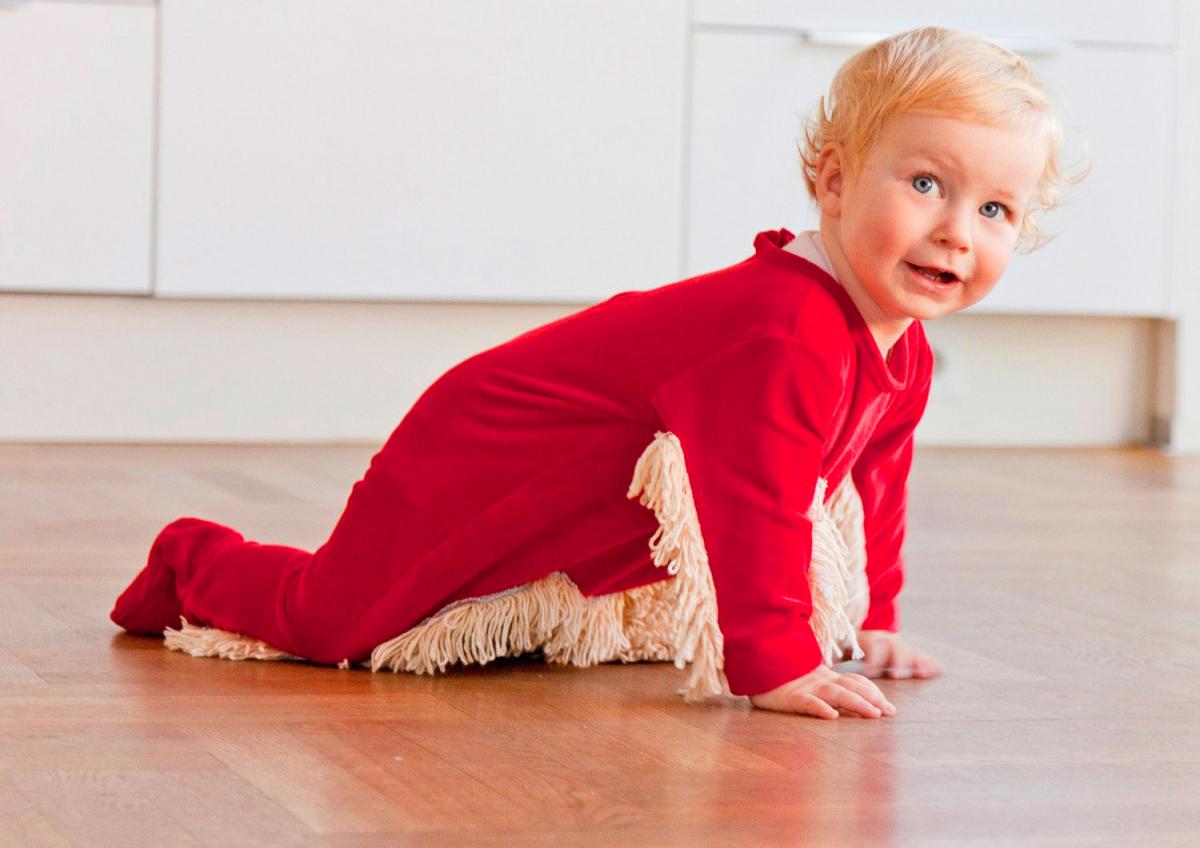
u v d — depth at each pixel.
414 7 2.86
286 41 2.83
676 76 2.97
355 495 1.38
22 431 2.85
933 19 3.04
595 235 2.98
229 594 1.41
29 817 0.95
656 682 1.35
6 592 1.64
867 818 1.00
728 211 3.02
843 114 1.27
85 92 2.77
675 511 1.25
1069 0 3.10
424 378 3.00
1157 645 1.55
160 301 2.88
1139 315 3.23
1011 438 3.28
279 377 2.94
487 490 1.33
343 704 1.25
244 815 0.96
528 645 1.39
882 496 1.42
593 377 1.30
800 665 1.25
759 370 1.23
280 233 2.86
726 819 0.99
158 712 1.20
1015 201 1.25
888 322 1.29
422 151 2.90
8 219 2.77
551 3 2.91
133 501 2.23
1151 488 2.69
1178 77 3.17
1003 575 1.90
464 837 0.94
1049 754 1.16
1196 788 1.08
